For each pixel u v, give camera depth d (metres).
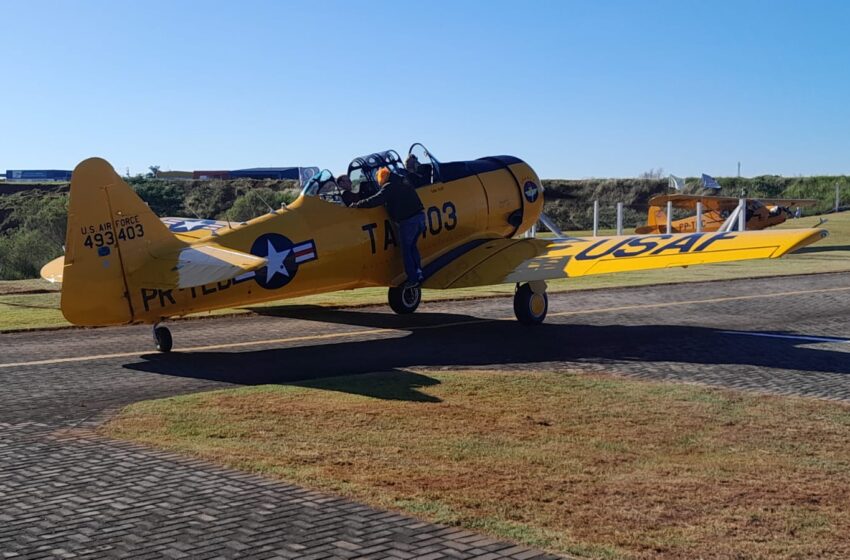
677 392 7.91
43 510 4.46
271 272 10.44
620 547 4.13
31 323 12.73
